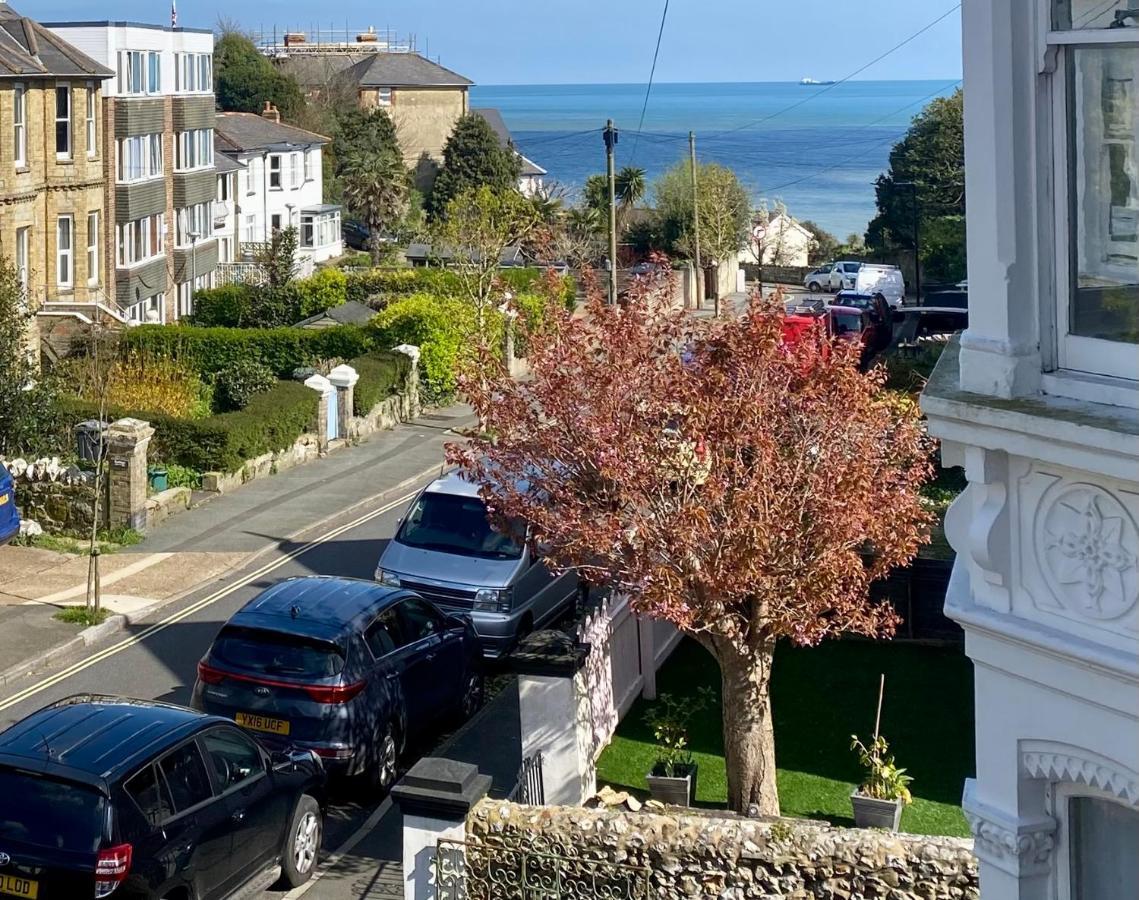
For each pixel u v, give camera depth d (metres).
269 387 34.69
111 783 8.78
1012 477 5.25
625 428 11.04
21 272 36.75
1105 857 5.47
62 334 35.94
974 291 5.38
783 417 11.02
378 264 75.81
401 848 11.81
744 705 11.58
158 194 45.56
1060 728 5.22
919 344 34.84
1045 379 5.26
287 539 23.66
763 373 10.99
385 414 35.38
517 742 14.38
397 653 13.48
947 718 14.82
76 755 9.03
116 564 21.69
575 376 11.62
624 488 10.83
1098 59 5.07
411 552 17.27
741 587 10.48
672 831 9.31
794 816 12.45
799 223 93.88
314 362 38.28
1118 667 4.86
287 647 12.59
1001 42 5.17
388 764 13.00
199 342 37.94
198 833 9.39
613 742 14.20
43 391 24.89
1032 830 5.46
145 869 8.80
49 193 38.31
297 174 73.50
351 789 13.08
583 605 18.62
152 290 45.22
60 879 8.54
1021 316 5.26
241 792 10.04
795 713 15.01
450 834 9.35
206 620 19.00
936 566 16.97
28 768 8.84
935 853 9.03
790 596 10.95
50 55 38.25
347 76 106.12
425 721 13.98
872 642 17.19
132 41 43.25
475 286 41.66
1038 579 5.21
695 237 63.19
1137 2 4.97
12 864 8.59
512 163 94.06
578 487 11.66
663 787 12.31
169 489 25.61
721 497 10.61
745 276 76.81
